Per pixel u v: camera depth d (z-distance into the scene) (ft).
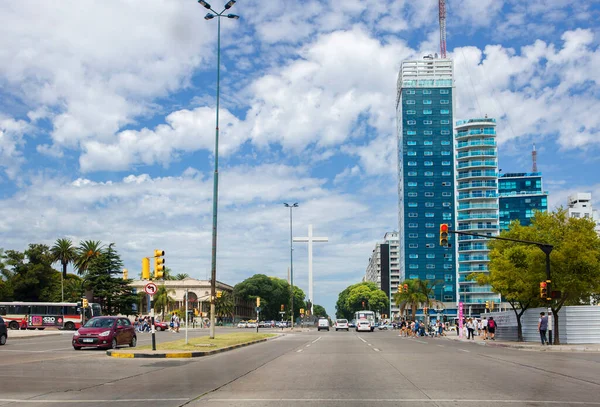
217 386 47.21
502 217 524.52
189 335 164.35
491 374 57.36
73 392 43.60
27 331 190.19
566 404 37.06
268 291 459.32
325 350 103.09
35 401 38.86
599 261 122.01
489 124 412.98
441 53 502.79
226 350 101.04
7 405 37.11
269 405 36.52
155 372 60.23
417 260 466.70
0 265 309.01
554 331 122.42
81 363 71.92
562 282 121.29
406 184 475.31
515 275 129.70
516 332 153.17
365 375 56.24
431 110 483.51
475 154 411.95
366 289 568.41
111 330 95.55
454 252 467.11
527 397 40.24
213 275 119.24
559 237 127.03
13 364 69.82
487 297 401.90
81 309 208.13
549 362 74.69
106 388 46.11
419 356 86.33
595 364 71.36
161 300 372.79
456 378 53.26
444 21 505.25
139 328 222.07
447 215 471.21
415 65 490.08
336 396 40.65
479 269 403.54
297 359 79.71
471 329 167.32
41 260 324.80
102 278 295.07
